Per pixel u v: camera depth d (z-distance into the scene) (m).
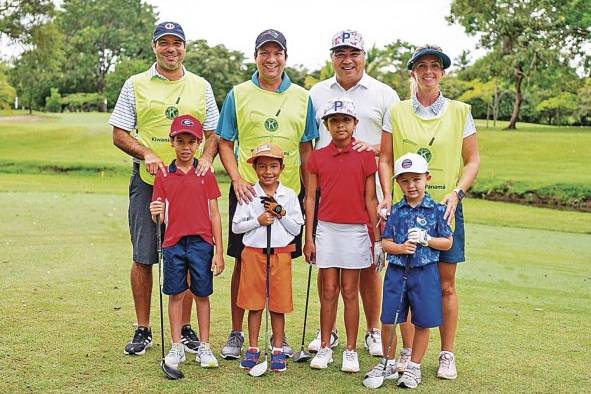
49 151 31.44
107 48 80.00
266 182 4.73
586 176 24.12
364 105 5.28
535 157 29.19
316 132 5.18
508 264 9.02
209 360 4.62
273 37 4.85
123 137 5.04
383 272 8.20
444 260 4.56
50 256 8.65
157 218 4.71
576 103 48.69
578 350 5.18
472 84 50.19
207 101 5.22
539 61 40.53
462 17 42.69
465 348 5.20
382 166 4.88
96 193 17.64
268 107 4.98
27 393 4.04
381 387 4.31
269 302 4.64
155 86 5.07
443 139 4.64
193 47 46.19
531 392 4.26
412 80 4.77
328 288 4.73
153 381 4.30
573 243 11.14
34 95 70.31
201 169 4.80
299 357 4.82
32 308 6.02
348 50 5.18
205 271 4.68
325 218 4.72
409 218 4.45
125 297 6.50
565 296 7.18
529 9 40.59
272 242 4.66
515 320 6.10
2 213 12.73
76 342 5.06
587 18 38.47
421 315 4.38
